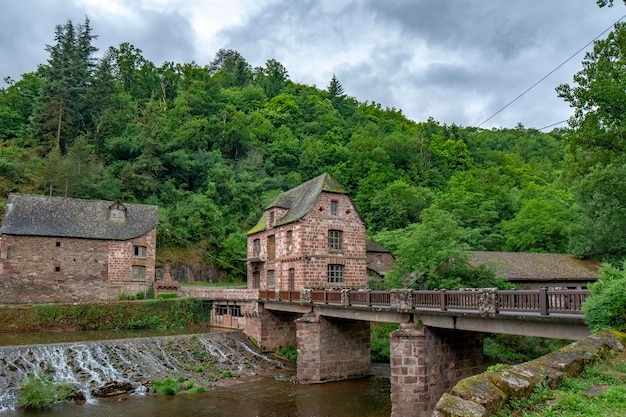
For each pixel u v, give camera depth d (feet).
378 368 102.47
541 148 327.26
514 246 174.19
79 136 212.84
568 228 146.72
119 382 80.89
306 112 321.11
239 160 254.68
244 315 122.62
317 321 91.35
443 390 67.10
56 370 84.48
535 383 27.99
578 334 47.16
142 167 208.64
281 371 98.94
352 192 236.43
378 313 75.46
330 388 85.40
